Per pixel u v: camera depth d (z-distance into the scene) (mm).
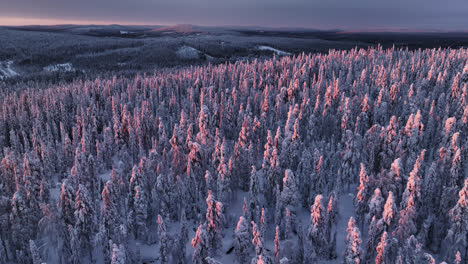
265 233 46812
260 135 77375
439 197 48094
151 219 53719
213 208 43594
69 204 45625
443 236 43250
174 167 64938
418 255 35562
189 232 53156
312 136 79062
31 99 130250
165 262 42469
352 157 59281
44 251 44656
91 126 98938
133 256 44375
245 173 63562
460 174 47219
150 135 91000
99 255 47344
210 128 73188
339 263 42188
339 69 156875
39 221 45312
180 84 148000
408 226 39188
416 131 59656
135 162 80625
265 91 109125
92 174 61688
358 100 92250
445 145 62250
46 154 72062
